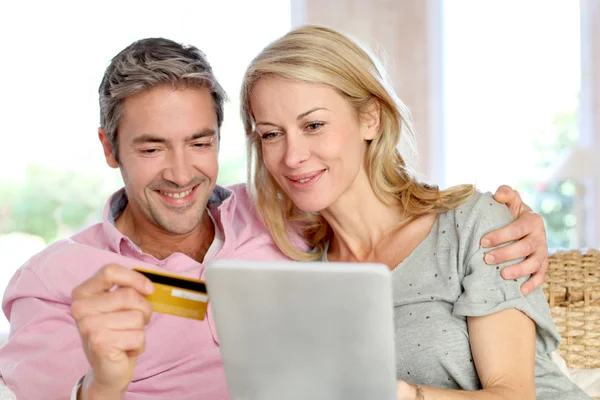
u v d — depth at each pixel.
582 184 3.82
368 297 0.93
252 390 1.03
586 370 1.74
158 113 1.47
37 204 3.51
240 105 1.61
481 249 1.42
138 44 1.53
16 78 3.46
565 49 3.82
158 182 1.52
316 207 1.50
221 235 1.68
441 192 1.54
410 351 1.43
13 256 3.48
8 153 3.47
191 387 1.55
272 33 3.71
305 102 1.44
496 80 3.88
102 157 3.55
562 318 1.76
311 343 0.97
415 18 3.80
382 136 1.56
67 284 1.57
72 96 3.52
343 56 1.47
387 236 1.58
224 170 3.67
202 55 1.59
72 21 3.51
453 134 3.90
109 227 1.61
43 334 1.54
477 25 3.86
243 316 0.98
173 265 1.60
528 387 1.33
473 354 1.39
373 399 1.00
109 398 1.17
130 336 1.12
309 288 0.94
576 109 3.82
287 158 1.46
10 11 3.45
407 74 3.83
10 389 1.52
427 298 1.45
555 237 3.88
